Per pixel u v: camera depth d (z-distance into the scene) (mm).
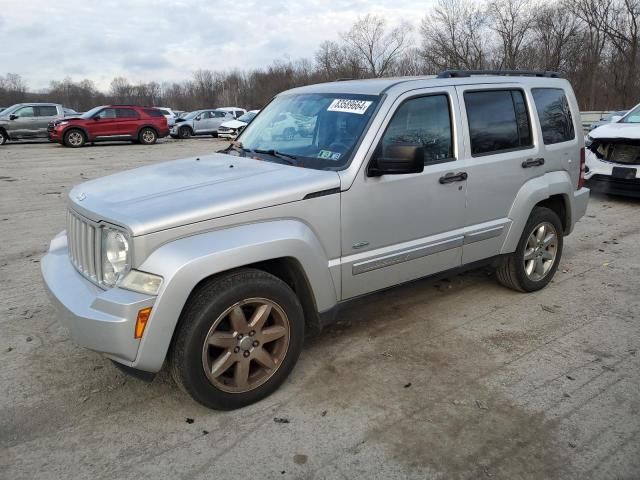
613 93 41688
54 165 15156
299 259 3232
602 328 4246
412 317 4473
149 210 2902
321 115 3957
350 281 3604
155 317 2773
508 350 3904
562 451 2818
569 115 5109
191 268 2816
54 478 2641
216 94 90375
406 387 3420
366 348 3936
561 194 5020
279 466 2719
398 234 3793
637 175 8320
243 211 3055
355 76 53125
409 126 3812
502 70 4754
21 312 4559
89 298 2941
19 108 24062
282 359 3297
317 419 3096
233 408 3168
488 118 4340
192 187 3234
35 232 7262
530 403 3240
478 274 5508
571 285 5195
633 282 5262
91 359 3773
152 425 3053
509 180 4461
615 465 2713
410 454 2803
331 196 3387
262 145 4168
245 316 3170
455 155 4094
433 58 43875
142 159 16969
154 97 103688
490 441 2900
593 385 3428
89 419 3107
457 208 4121
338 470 2691
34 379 3523
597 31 40219
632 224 7562
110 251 2930
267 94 67438
